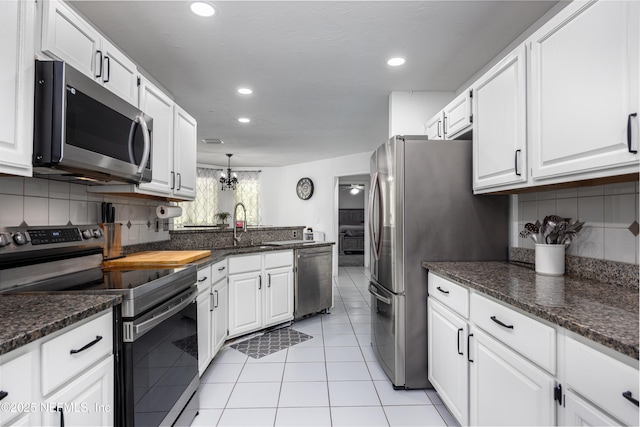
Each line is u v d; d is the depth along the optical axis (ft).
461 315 5.22
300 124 13.87
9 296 3.86
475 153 6.44
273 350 9.09
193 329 6.12
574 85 3.95
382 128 14.48
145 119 6.15
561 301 3.66
